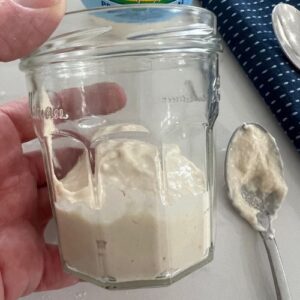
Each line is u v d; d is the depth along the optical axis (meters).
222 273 0.16
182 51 0.12
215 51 0.13
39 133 0.14
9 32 0.12
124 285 0.13
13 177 0.15
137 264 0.12
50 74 0.13
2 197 0.15
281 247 0.16
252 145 0.17
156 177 0.12
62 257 0.13
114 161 0.13
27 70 0.13
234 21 0.19
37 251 0.15
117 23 0.12
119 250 0.12
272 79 0.18
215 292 0.16
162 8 0.12
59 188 0.13
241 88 0.19
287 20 0.19
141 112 0.13
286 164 0.18
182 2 0.16
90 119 0.14
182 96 0.13
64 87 0.13
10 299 0.15
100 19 0.12
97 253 0.13
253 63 0.18
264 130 0.18
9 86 0.18
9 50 0.13
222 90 0.19
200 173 0.13
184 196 0.12
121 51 0.12
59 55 0.12
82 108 0.14
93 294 0.16
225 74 0.19
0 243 0.15
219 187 0.17
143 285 0.13
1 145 0.15
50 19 0.12
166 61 0.13
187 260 0.13
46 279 0.16
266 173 0.17
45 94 0.13
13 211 0.15
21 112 0.15
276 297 0.16
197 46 0.12
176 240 0.12
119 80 0.13
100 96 0.14
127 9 0.12
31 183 0.16
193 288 0.16
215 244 0.16
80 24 0.12
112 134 0.13
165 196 0.12
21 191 0.15
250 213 0.17
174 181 0.13
